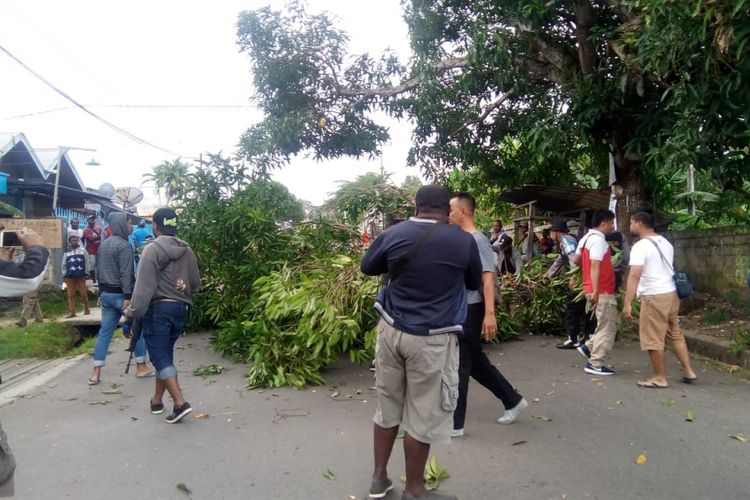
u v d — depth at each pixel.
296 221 8.59
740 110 5.59
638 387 5.66
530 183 12.60
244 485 3.63
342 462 3.96
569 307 7.51
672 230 10.71
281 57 10.97
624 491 3.46
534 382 5.90
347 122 11.77
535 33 8.11
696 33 4.87
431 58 9.88
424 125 11.43
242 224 7.99
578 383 5.84
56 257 13.42
